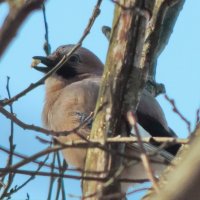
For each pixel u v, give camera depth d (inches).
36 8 148.6
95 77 501.4
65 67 505.7
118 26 308.5
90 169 293.6
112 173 277.4
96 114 306.0
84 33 329.4
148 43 328.8
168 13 469.1
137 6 304.7
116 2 265.1
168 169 255.3
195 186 152.3
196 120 262.1
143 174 380.5
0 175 260.8
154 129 442.0
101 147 259.9
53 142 280.5
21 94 313.9
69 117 436.8
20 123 288.7
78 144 257.9
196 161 154.9
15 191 335.9
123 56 305.1
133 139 274.2
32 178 339.6
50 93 482.9
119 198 280.1
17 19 146.6
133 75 304.8
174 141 254.5
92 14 324.5
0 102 311.3
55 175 264.4
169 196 156.3
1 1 158.1
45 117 469.7
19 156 282.8
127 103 301.9
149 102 447.8
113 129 298.5
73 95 444.8
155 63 463.5
